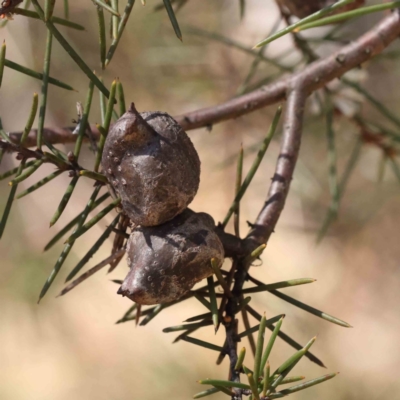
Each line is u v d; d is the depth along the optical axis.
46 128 2.05
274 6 3.66
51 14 2.01
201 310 4.40
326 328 4.44
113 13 2.01
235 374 2.01
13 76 3.71
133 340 4.45
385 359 4.43
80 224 2.02
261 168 4.04
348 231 4.74
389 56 2.76
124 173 2.01
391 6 2.02
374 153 4.23
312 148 4.21
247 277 2.03
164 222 2.02
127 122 2.01
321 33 3.68
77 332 4.51
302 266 4.61
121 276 4.32
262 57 2.50
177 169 2.01
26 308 4.22
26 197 4.35
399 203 4.66
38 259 4.15
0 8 2.02
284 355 3.99
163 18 3.41
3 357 4.47
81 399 4.33
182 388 4.09
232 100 2.07
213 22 3.52
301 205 4.55
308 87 2.07
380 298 4.71
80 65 2.02
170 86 3.65
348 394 4.14
